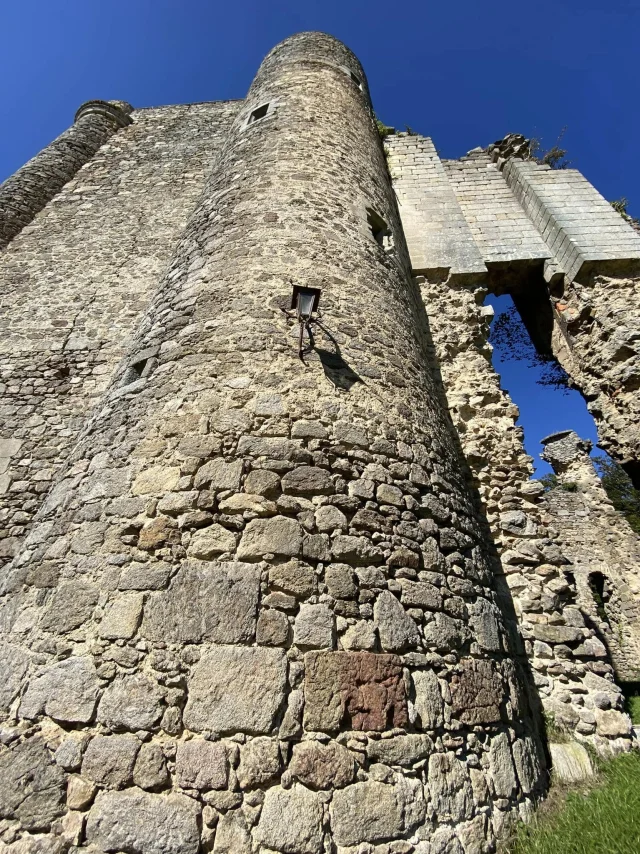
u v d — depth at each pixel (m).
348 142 6.30
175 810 1.96
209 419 3.11
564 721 3.93
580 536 10.34
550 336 7.81
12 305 7.24
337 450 3.15
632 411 6.04
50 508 3.44
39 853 1.93
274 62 7.95
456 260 7.36
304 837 1.96
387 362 4.04
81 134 10.63
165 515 2.75
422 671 2.62
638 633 9.05
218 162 6.71
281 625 2.40
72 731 2.20
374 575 2.78
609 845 2.32
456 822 2.28
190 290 4.28
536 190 8.27
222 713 2.16
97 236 8.29
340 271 4.43
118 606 2.48
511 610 4.55
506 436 5.75
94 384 6.29
